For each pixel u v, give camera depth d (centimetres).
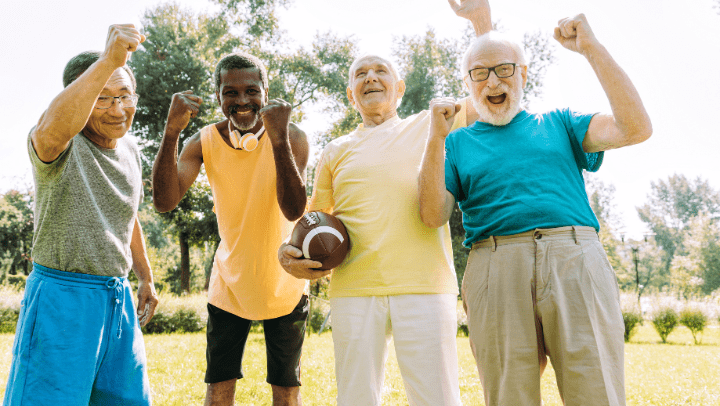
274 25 2664
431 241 255
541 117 259
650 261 8175
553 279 225
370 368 243
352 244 263
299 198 275
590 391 213
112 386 230
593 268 226
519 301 231
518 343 228
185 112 271
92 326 219
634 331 1622
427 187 235
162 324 1475
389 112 292
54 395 204
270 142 296
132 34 199
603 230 4597
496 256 239
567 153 246
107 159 236
